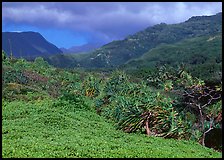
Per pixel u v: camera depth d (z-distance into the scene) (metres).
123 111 35.25
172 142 31.00
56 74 68.00
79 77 67.19
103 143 25.55
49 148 22.48
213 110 36.69
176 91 38.72
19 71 58.09
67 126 31.75
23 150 21.52
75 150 22.41
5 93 46.22
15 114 36.28
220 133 36.06
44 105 42.00
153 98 35.78
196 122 37.72
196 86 37.72
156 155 23.06
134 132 34.16
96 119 38.78
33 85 54.53
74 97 44.62
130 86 42.25
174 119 34.78
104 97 45.00
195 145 31.69
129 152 23.00
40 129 29.64
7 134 26.84
